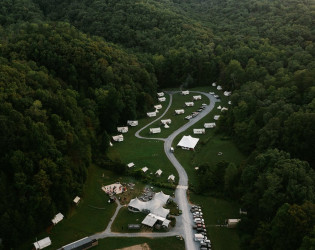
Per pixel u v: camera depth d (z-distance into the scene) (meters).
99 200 142.88
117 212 136.00
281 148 146.12
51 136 138.50
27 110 140.50
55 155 134.88
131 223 129.88
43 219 124.69
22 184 120.75
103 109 199.38
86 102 189.88
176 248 118.75
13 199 119.12
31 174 126.44
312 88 162.00
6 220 113.81
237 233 126.19
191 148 181.62
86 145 161.12
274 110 164.25
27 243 119.25
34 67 190.00
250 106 186.25
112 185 152.62
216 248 119.44
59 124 145.12
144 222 127.25
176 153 179.25
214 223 131.25
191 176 159.62
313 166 137.75
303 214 103.62
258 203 125.81
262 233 113.25
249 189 133.88
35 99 152.38
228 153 176.88
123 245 119.94
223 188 148.12
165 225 126.12
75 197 139.88
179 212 135.50
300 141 141.00
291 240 103.38
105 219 132.38
